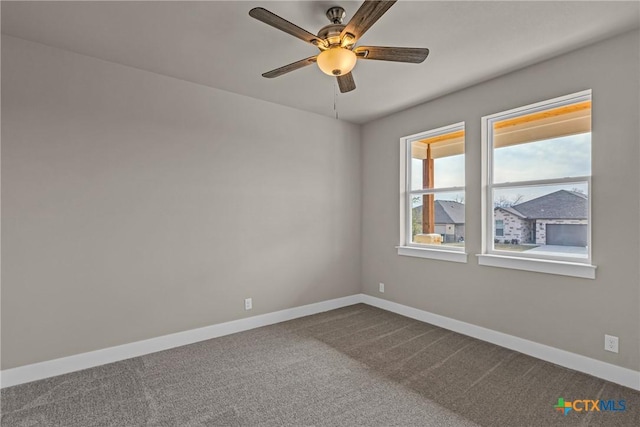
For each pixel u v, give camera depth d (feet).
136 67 9.00
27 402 6.81
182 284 9.78
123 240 8.84
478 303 10.17
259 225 11.37
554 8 6.40
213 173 10.37
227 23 6.95
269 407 6.66
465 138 10.48
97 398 6.97
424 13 6.56
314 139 12.84
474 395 7.04
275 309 11.76
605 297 7.63
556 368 8.18
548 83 8.54
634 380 7.20
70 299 8.12
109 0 6.16
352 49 6.68
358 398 6.96
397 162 12.80
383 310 13.21
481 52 8.14
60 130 8.00
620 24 6.97
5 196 7.40
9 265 7.43
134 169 9.00
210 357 8.91
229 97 10.69
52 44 7.80
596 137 7.76
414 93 10.82
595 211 7.79
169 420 6.26
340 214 13.67
